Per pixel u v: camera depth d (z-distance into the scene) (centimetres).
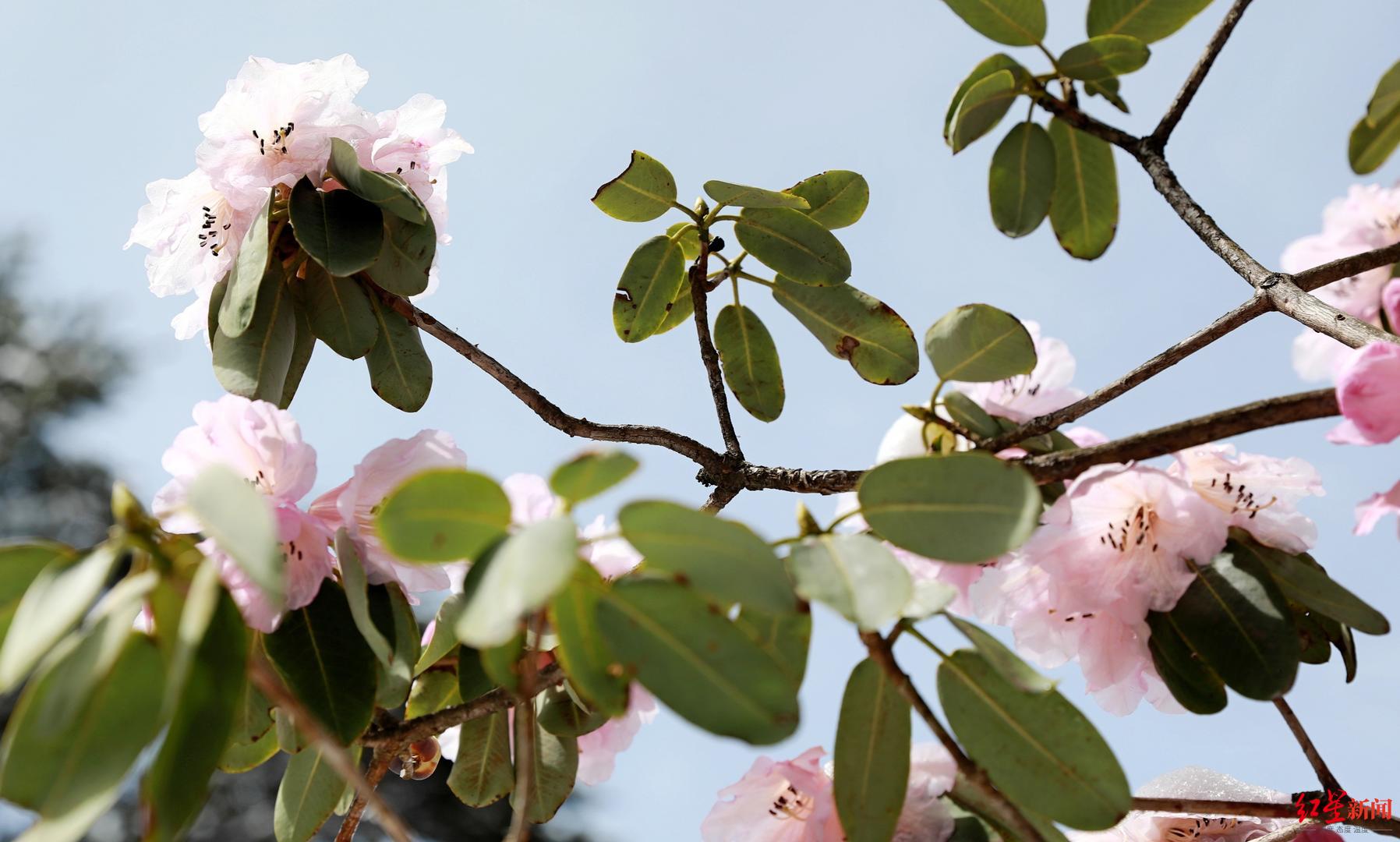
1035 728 168
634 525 161
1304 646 177
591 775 186
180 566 157
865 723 169
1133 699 177
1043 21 188
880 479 166
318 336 188
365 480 175
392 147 190
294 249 188
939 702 169
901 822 171
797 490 186
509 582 142
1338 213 196
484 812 673
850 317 191
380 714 176
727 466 188
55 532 900
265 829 680
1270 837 179
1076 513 172
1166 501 172
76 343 973
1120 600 172
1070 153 194
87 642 150
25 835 144
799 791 175
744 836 175
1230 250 181
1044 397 183
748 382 195
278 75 188
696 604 162
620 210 192
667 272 193
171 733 152
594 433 189
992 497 165
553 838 678
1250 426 167
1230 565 173
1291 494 174
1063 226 195
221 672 156
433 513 161
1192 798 182
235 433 173
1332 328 175
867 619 163
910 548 165
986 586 174
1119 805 167
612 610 162
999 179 191
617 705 162
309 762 178
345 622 173
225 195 188
